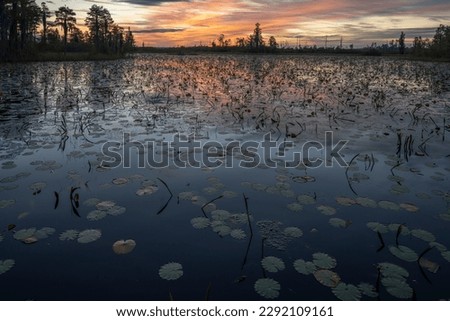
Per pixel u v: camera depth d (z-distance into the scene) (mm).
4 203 3205
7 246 2584
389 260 2475
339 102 9195
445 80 16125
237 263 2441
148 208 3209
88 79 15812
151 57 47156
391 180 3902
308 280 2262
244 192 3564
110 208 3174
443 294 2135
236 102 9188
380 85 13883
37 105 8531
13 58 28984
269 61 34688
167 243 2672
